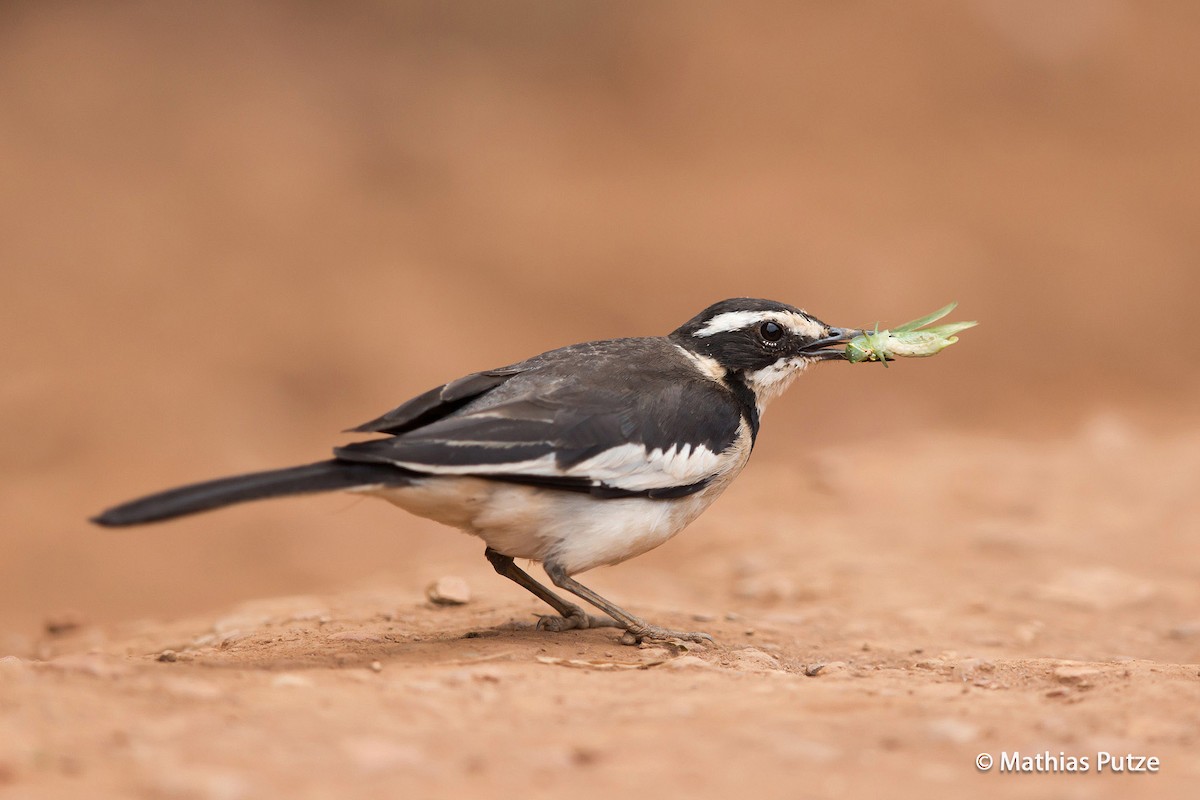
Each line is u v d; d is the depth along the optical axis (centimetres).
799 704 646
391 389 2122
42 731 541
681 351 891
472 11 3488
